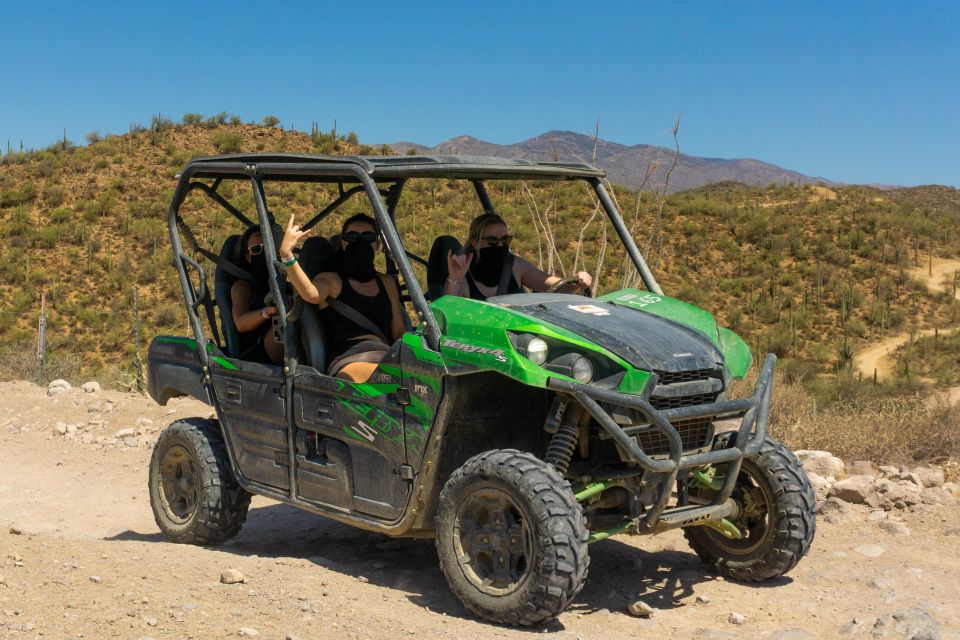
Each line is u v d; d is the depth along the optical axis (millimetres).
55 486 8844
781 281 51562
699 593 5152
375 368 5078
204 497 5930
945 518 6367
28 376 17453
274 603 4379
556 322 4598
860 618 4633
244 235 6297
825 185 72812
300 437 5387
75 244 44469
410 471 4734
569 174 5754
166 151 55344
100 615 4031
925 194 113750
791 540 5074
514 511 4488
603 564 5691
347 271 5484
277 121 61312
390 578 5355
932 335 46812
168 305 37562
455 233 31078
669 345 4559
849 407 9664
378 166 5000
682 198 61562
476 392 4680
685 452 4598
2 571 4574
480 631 4270
